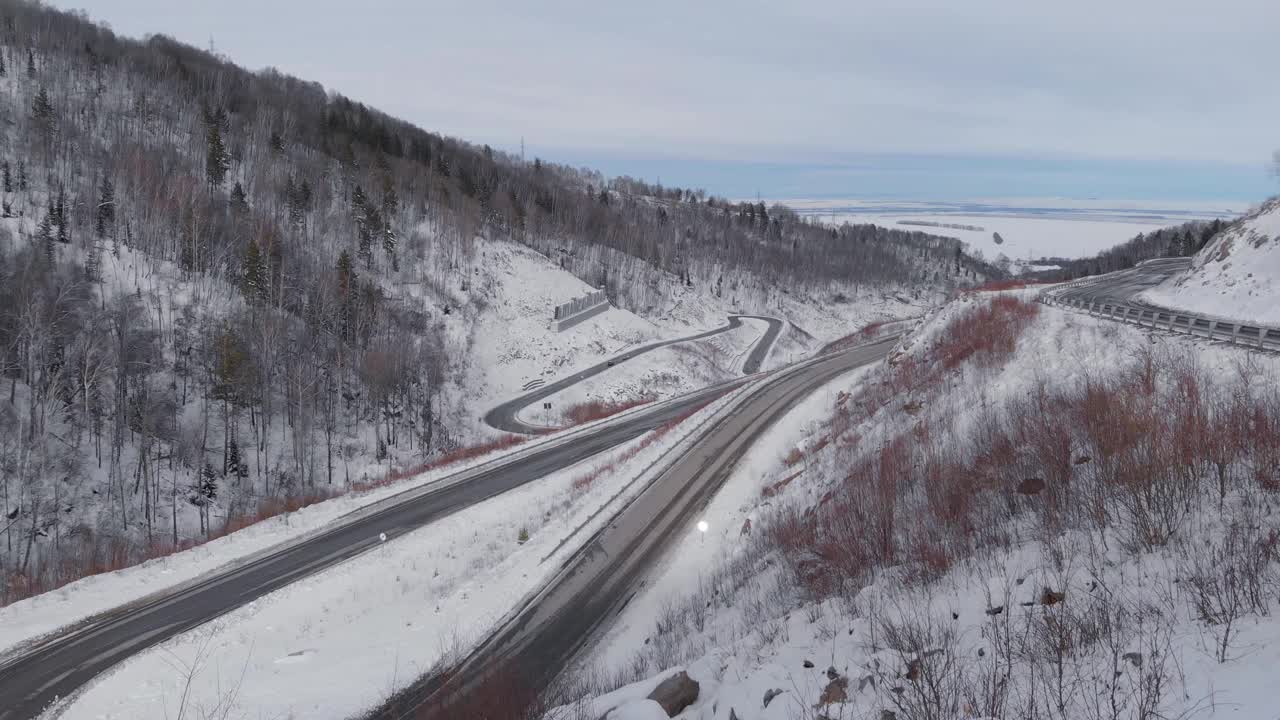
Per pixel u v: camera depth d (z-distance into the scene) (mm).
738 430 43344
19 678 20047
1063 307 33062
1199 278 39875
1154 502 11141
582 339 104250
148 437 55656
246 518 39656
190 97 131875
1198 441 12383
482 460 46500
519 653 20141
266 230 89188
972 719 7613
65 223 77938
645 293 135750
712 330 128875
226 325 65500
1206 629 7750
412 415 74625
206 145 111938
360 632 23000
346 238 104500
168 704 18234
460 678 18875
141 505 52031
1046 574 10664
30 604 24844
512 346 97250
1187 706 6438
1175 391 16469
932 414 26672
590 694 15648
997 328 32031
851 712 8633
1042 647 8719
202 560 29734
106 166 92750
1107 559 10492
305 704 17750
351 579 27781
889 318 178875
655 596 23484
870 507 18328
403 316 90500
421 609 24469
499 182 162875
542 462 45844
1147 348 21609
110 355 58750
